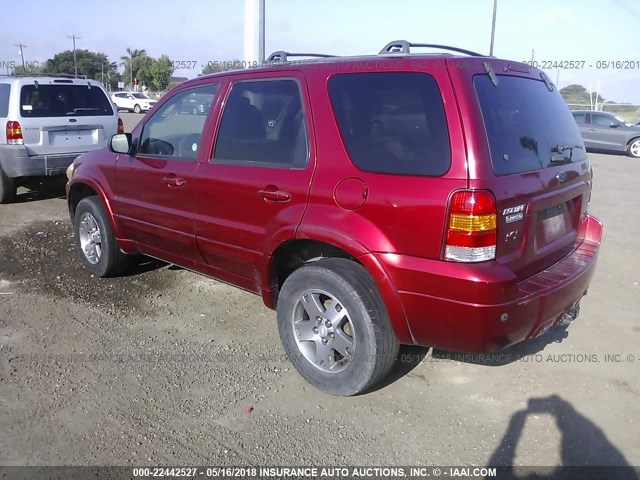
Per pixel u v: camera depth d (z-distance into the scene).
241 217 3.78
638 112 28.83
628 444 3.06
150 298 5.02
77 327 4.43
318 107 3.41
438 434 3.17
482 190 2.80
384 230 3.04
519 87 3.35
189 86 4.37
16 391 3.52
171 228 4.39
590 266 3.54
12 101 8.27
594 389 3.58
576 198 3.74
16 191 8.86
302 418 3.31
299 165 3.45
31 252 6.35
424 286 2.94
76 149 8.88
